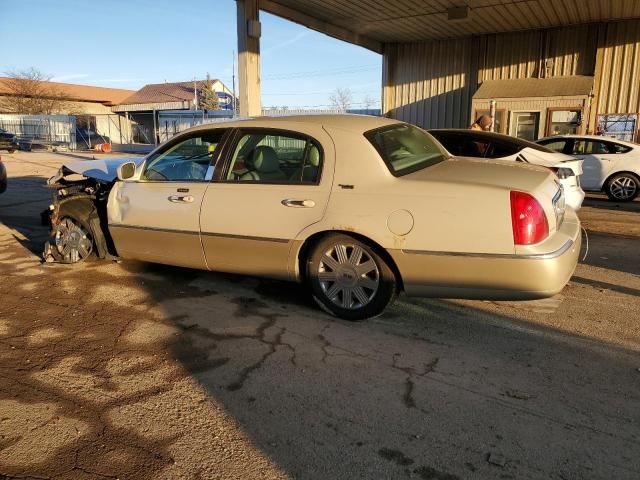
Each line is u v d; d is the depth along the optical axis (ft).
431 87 57.21
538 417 9.58
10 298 15.74
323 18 46.09
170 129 126.41
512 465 8.31
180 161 16.07
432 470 8.23
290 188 13.84
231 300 15.49
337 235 13.41
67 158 81.87
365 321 13.89
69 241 18.94
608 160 36.65
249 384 10.84
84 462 8.46
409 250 12.45
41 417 9.70
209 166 15.30
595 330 13.29
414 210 12.39
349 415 9.72
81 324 13.85
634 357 11.84
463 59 54.90
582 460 8.41
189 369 11.47
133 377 11.14
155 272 18.11
